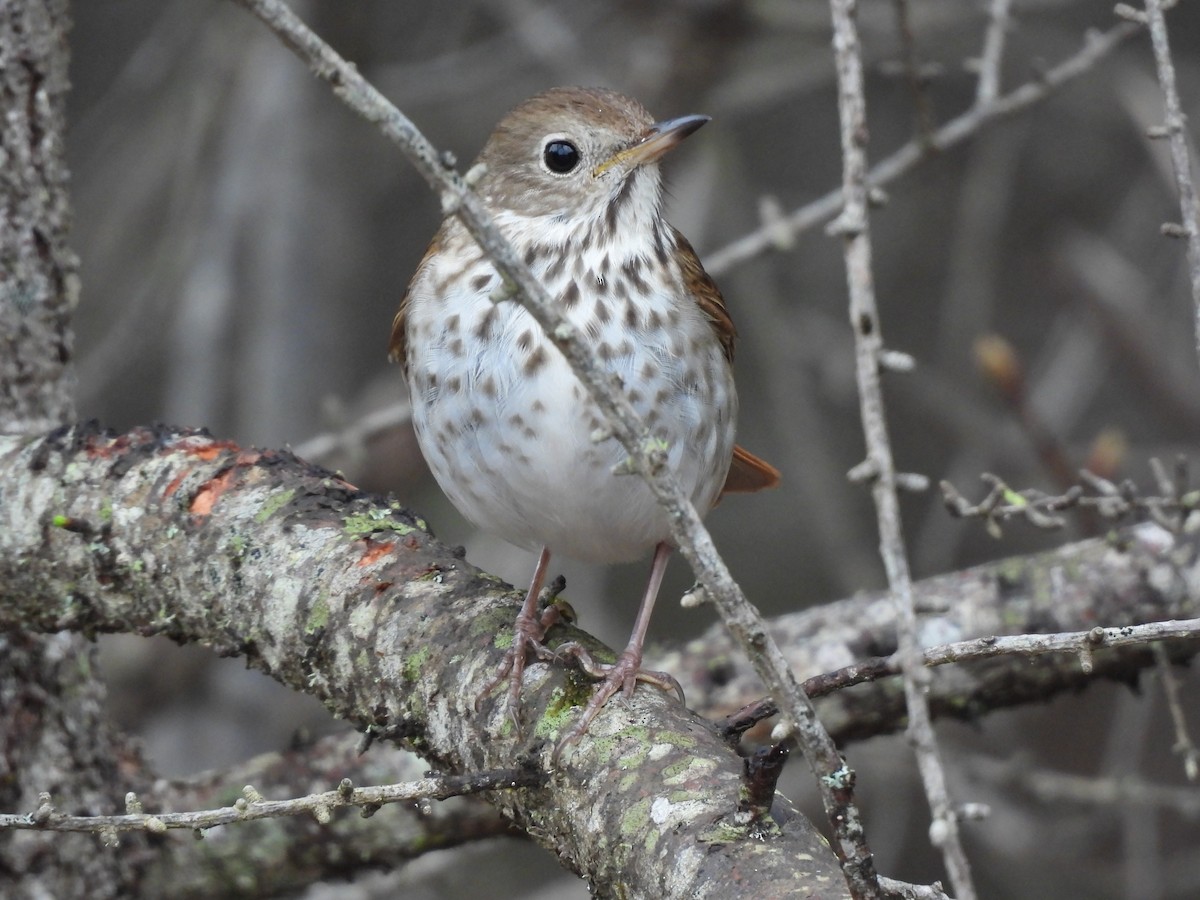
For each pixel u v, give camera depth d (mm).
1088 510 10945
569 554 8875
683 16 16000
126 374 17266
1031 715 16625
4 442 8172
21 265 8586
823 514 14867
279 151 16172
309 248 16156
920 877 16078
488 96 17469
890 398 17500
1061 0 14891
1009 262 17484
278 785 8930
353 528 7547
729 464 9055
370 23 16797
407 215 18203
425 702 6926
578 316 8258
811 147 17969
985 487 14992
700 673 9062
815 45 16844
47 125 8711
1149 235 16531
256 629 7430
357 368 17609
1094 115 16609
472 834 8969
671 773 5930
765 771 5328
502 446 8211
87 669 8703
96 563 7758
